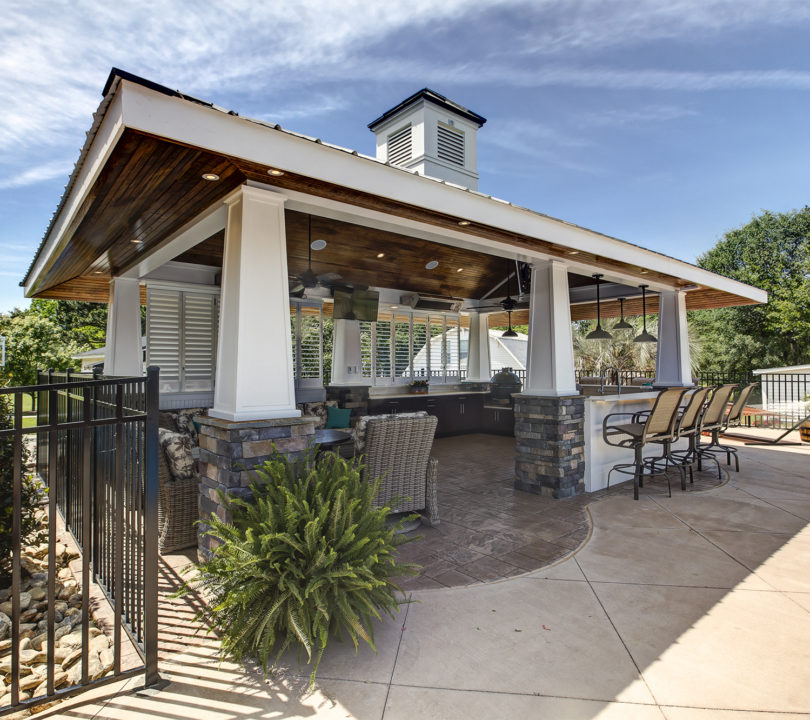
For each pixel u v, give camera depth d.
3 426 3.16
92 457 3.09
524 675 2.17
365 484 2.88
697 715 1.90
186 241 4.11
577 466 5.34
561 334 5.33
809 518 4.37
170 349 6.32
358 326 8.43
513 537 3.97
